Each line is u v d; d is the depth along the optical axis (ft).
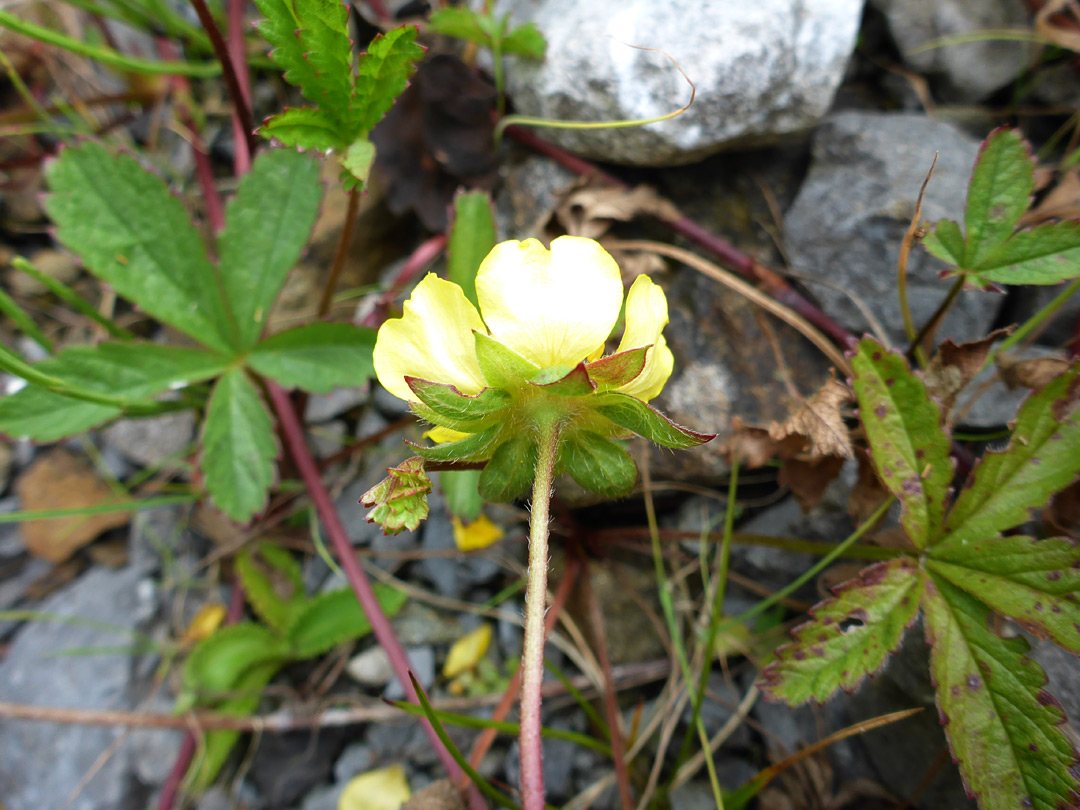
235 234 0.27
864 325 0.28
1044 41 0.31
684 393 0.29
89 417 0.25
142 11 0.35
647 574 0.31
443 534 0.32
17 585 0.33
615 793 0.28
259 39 0.36
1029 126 0.33
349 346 0.27
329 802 0.29
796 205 0.29
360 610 0.31
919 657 0.23
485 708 0.30
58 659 0.31
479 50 0.33
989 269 0.22
